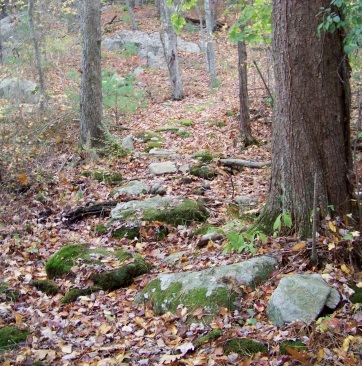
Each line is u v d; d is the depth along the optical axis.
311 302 3.70
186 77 20.75
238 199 6.91
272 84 13.73
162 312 4.26
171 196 7.10
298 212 4.70
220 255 4.95
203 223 6.31
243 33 6.58
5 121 11.19
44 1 19.98
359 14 4.29
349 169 4.72
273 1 4.63
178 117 14.28
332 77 4.51
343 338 3.41
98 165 9.59
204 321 3.91
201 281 4.30
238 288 4.11
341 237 4.43
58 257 5.48
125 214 6.62
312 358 3.26
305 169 4.63
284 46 4.55
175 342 3.73
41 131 10.77
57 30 20.45
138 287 4.91
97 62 10.39
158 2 28.84
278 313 3.72
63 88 14.88
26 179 8.27
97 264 5.21
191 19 27.06
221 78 20.22
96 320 4.30
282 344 3.44
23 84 15.05
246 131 10.69
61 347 3.81
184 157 9.59
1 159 8.64
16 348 3.84
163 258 5.52
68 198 7.95
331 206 4.55
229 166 8.91
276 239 4.74
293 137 4.65
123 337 3.98
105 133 10.45
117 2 31.52
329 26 4.32
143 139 11.77
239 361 3.37
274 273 4.30
